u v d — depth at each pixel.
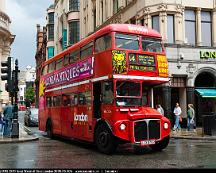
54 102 19.55
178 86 28.42
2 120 22.42
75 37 49.28
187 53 28.42
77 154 13.21
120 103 12.89
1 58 51.56
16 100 19.41
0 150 14.53
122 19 33.72
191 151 13.78
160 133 13.28
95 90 14.36
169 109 27.14
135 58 13.44
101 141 13.45
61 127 18.27
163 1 28.05
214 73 29.06
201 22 29.56
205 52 28.92
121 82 13.05
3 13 51.47
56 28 63.53
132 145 15.84
